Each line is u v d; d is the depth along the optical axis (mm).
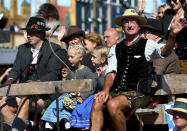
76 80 12078
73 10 53469
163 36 17125
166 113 13336
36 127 14711
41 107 14383
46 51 15125
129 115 12797
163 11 19438
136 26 12867
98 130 11961
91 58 16391
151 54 12680
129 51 12914
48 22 16672
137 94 12586
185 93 13992
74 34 18312
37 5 44188
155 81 13086
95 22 61750
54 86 12266
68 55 15055
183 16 16969
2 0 43594
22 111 13734
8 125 14016
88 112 13133
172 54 15602
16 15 42469
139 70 12750
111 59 13180
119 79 12953
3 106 14133
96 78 14539
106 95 12125
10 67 25703
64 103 13977
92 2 61719
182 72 16141
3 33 25781
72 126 13242
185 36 16828
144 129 14695
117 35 18672
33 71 15250
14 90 12711
